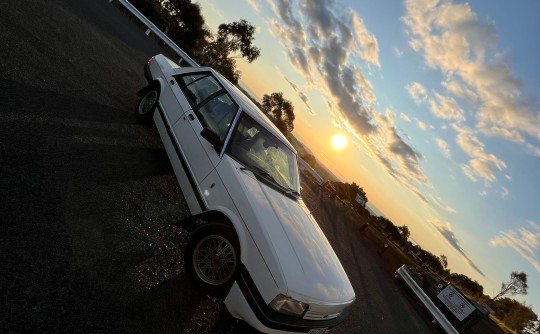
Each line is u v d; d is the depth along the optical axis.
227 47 35.22
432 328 9.98
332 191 25.64
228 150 3.43
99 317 2.14
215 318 2.95
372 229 25.58
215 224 2.89
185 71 4.84
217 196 3.13
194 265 2.95
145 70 5.50
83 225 2.76
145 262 2.91
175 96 4.54
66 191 2.94
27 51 4.68
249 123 3.88
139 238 3.14
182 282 3.01
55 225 2.54
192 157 3.63
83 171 3.34
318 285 2.74
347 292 3.10
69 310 2.04
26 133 3.18
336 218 16.47
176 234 3.65
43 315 1.90
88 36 7.49
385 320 7.29
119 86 6.29
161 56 5.54
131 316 2.33
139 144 4.78
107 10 12.66
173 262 3.19
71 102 4.39
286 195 3.74
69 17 7.57
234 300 2.62
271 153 4.01
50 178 2.92
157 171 4.52
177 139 3.98
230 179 3.13
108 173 3.64
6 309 1.80
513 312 36.12
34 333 1.78
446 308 11.70
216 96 4.13
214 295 2.87
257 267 2.57
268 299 2.46
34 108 3.63
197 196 3.34
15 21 5.20
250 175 3.34
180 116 4.17
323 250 3.32
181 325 2.60
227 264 2.84
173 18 28.95
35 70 4.39
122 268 2.66
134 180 3.92
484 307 11.06
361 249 13.47
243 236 2.72
